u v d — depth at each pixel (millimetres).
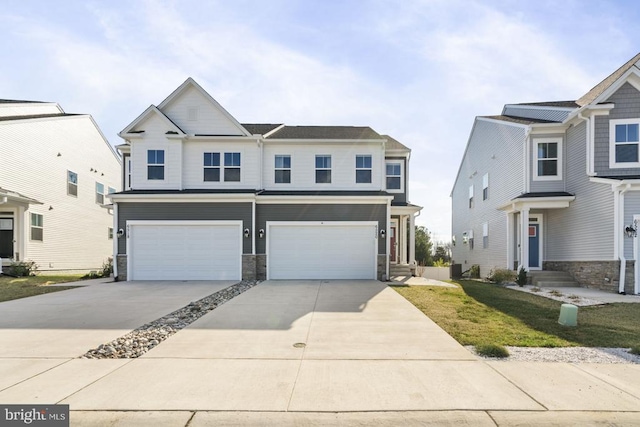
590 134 12320
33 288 11836
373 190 15562
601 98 12172
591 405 3625
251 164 15500
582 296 10430
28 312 7938
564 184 13914
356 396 3799
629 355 5117
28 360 4867
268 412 3486
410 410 3523
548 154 14109
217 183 15406
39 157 18469
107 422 3324
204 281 13625
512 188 15406
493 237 17578
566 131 13891
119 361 4832
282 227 14352
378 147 15773
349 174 15688
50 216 19172
